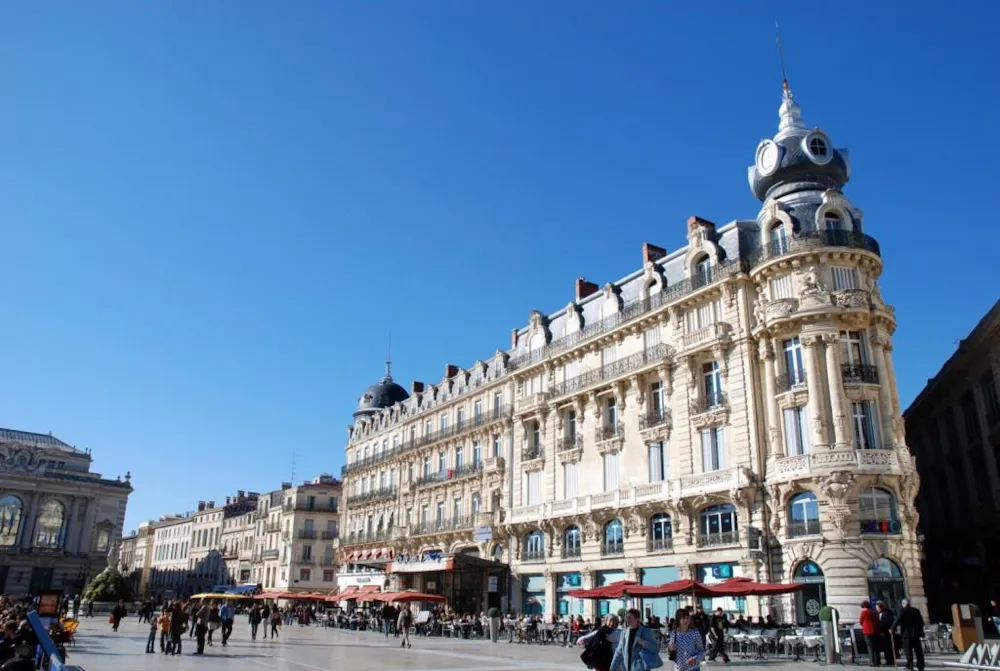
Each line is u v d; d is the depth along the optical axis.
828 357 35.22
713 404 39.53
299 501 90.94
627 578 41.69
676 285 42.81
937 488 52.09
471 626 43.81
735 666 24.78
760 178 41.53
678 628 12.47
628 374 44.28
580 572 44.78
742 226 41.00
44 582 92.12
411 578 62.72
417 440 66.00
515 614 46.25
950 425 50.12
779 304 36.59
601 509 43.75
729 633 30.08
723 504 37.78
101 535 98.00
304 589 88.25
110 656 26.05
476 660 26.72
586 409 47.84
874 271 37.56
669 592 30.95
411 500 65.44
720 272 40.09
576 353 49.34
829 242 36.88
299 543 89.50
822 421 34.34
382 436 74.06
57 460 99.88
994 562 43.00
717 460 38.81
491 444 56.28
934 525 52.16
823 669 23.03
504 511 52.66
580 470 47.12
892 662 23.86
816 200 38.81
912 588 32.31
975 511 44.16
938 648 28.75
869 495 33.50
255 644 35.09
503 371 56.72
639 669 11.44
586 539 44.84
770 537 35.28
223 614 33.53
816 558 33.12
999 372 40.03
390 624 45.69
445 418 63.78
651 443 42.59
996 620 29.70
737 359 38.56
